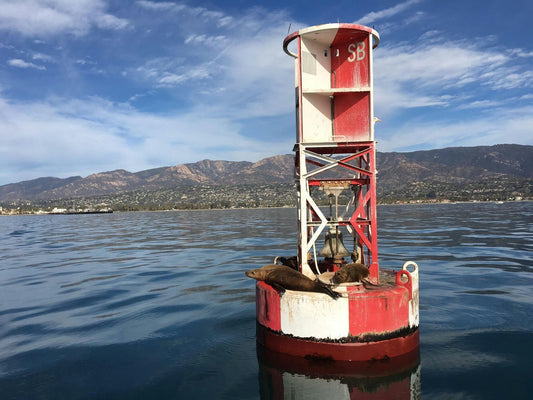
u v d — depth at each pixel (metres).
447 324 7.48
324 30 6.27
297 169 7.26
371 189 6.26
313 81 6.76
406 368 5.46
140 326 7.89
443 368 5.47
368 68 6.43
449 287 10.58
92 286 12.10
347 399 4.62
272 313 5.85
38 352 6.58
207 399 4.76
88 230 43.19
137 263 16.75
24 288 12.09
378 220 44.69
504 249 17.94
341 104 6.78
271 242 24.02
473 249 18.17
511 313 8.04
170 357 6.20
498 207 83.50
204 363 5.90
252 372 5.48
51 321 8.41
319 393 4.78
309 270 6.35
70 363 6.07
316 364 5.41
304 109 6.61
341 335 5.30
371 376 5.19
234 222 52.56
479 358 5.81
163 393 4.97
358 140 6.31
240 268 14.66
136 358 6.20
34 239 32.31
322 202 81.50
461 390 4.81
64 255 20.38
